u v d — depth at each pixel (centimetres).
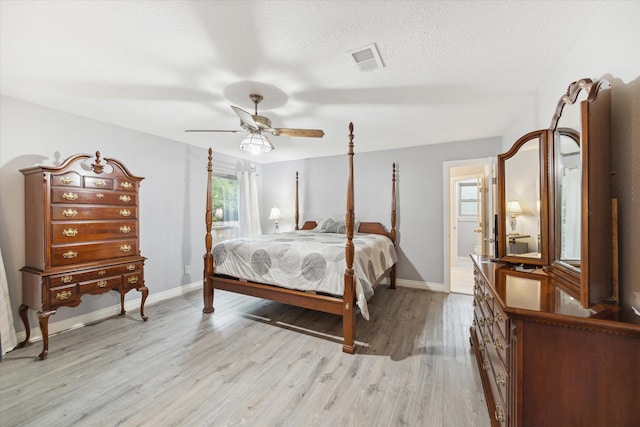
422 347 230
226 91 223
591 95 105
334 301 233
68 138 270
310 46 164
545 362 98
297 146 412
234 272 293
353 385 179
